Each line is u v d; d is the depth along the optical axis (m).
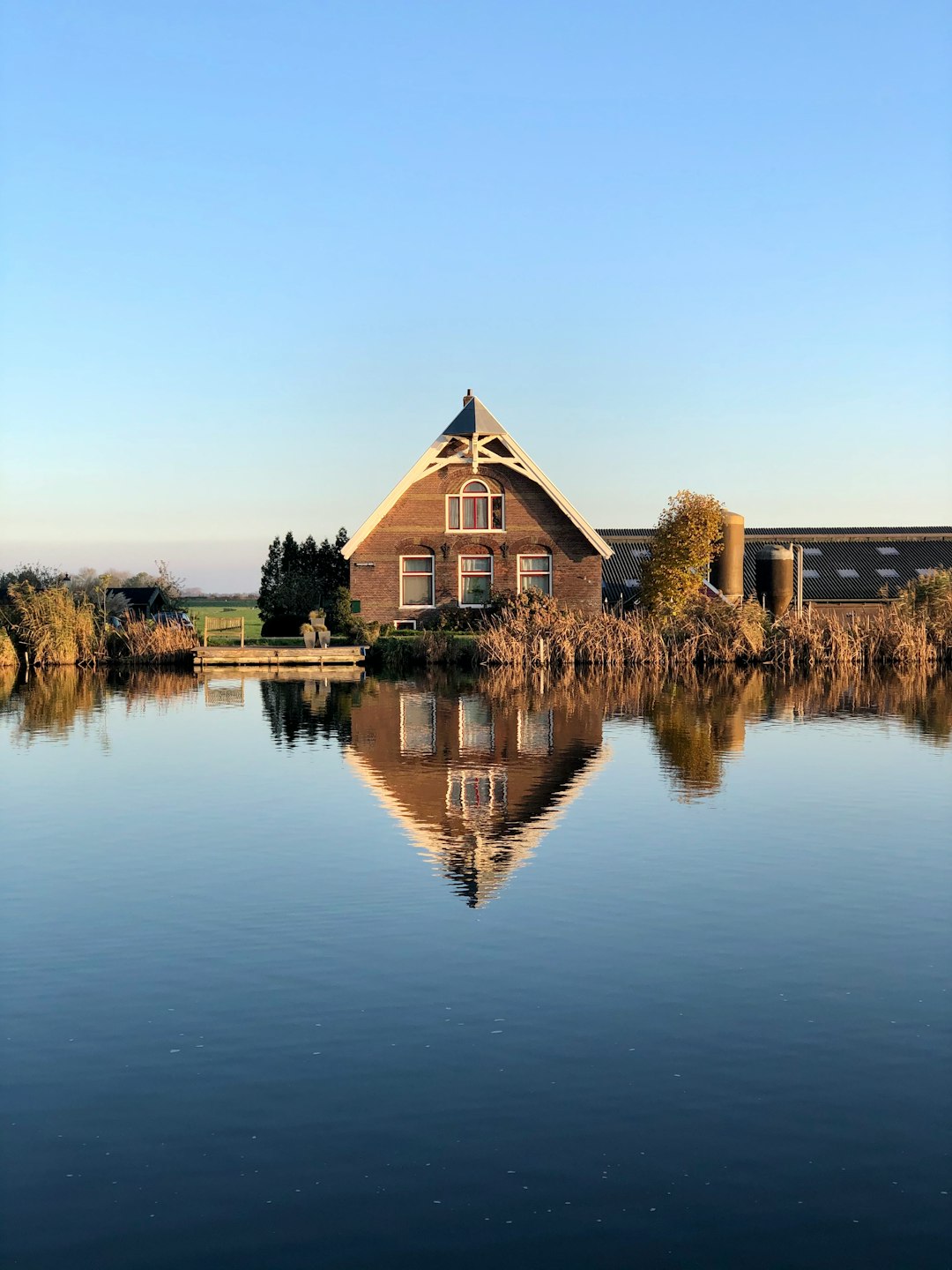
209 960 9.02
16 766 18.20
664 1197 5.80
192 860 12.04
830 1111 6.61
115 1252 5.42
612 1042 7.50
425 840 12.84
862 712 25.03
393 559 45.34
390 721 23.67
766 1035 7.61
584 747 19.81
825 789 15.76
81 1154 6.24
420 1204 5.76
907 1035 7.59
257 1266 5.32
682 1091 6.85
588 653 37.84
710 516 43.31
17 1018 7.94
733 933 9.59
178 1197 5.84
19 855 12.27
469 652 40.38
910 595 43.12
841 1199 5.79
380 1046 7.46
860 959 8.98
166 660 40.56
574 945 9.32
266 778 16.91
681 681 33.00
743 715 24.44
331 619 46.09
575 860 11.93
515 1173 6.02
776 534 58.62
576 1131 6.41
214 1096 6.83
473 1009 8.03
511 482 45.44
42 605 39.84
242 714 25.22
